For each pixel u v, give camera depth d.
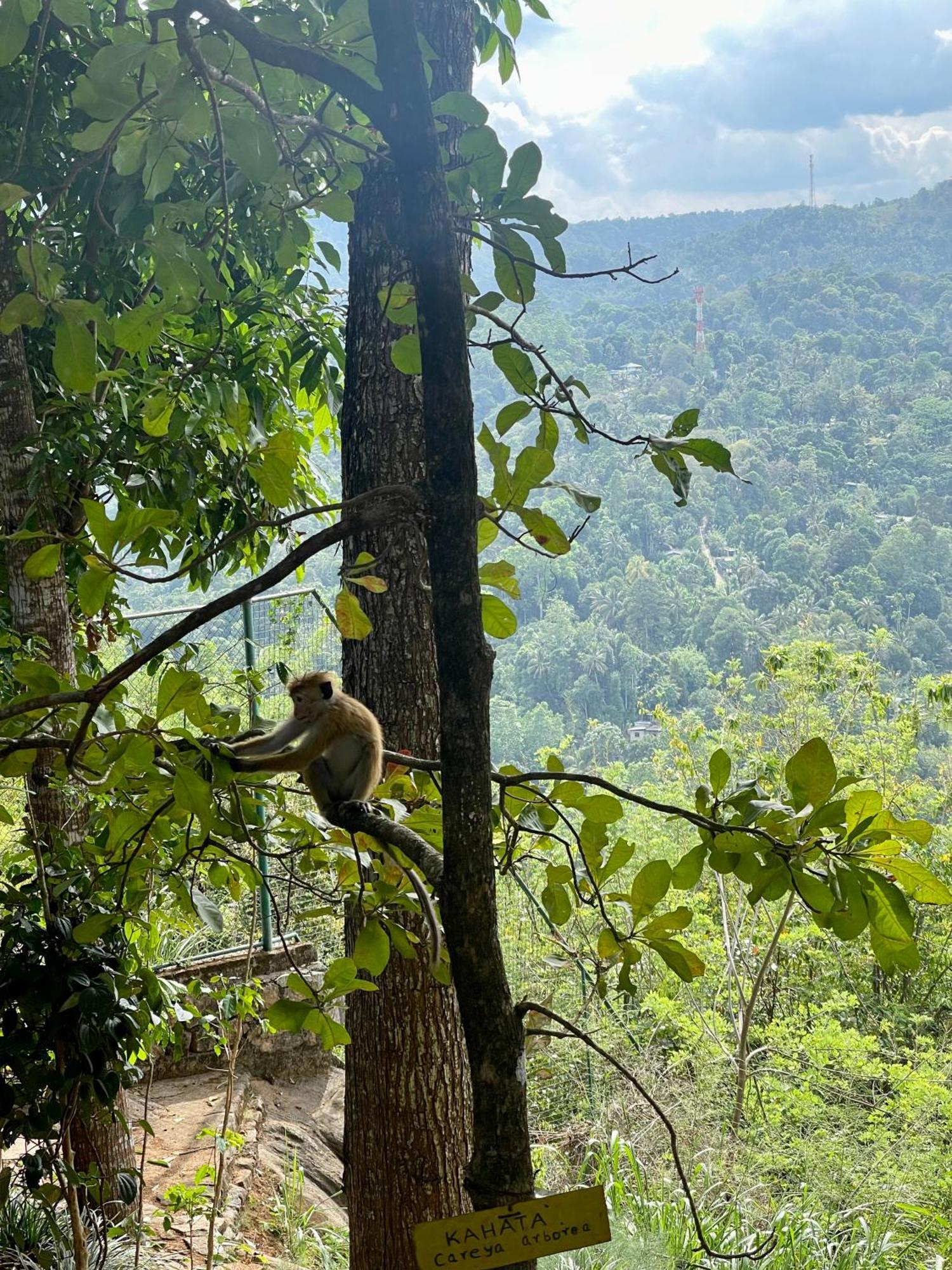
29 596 5.27
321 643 9.16
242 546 6.76
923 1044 11.80
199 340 6.49
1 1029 4.40
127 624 7.17
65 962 4.34
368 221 4.81
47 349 6.07
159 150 2.66
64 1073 4.28
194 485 5.50
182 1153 7.05
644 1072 9.43
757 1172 8.63
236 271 6.75
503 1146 1.94
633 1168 7.53
